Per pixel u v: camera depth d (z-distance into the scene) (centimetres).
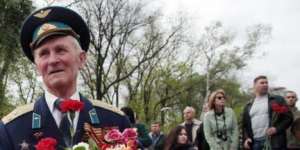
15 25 1559
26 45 261
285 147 772
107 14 3238
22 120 247
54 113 246
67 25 256
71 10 257
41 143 216
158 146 952
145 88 3806
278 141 768
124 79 3541
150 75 3831
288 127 770
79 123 248
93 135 246
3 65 1683
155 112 3859
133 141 226
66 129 243
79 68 252
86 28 262
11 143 245
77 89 255
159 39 3547
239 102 4222
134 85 3734
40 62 244
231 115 820
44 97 249
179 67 3856
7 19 1551
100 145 231
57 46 243
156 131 1163
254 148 787
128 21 3306
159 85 3938
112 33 3284
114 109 262
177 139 823
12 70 1762
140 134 779
